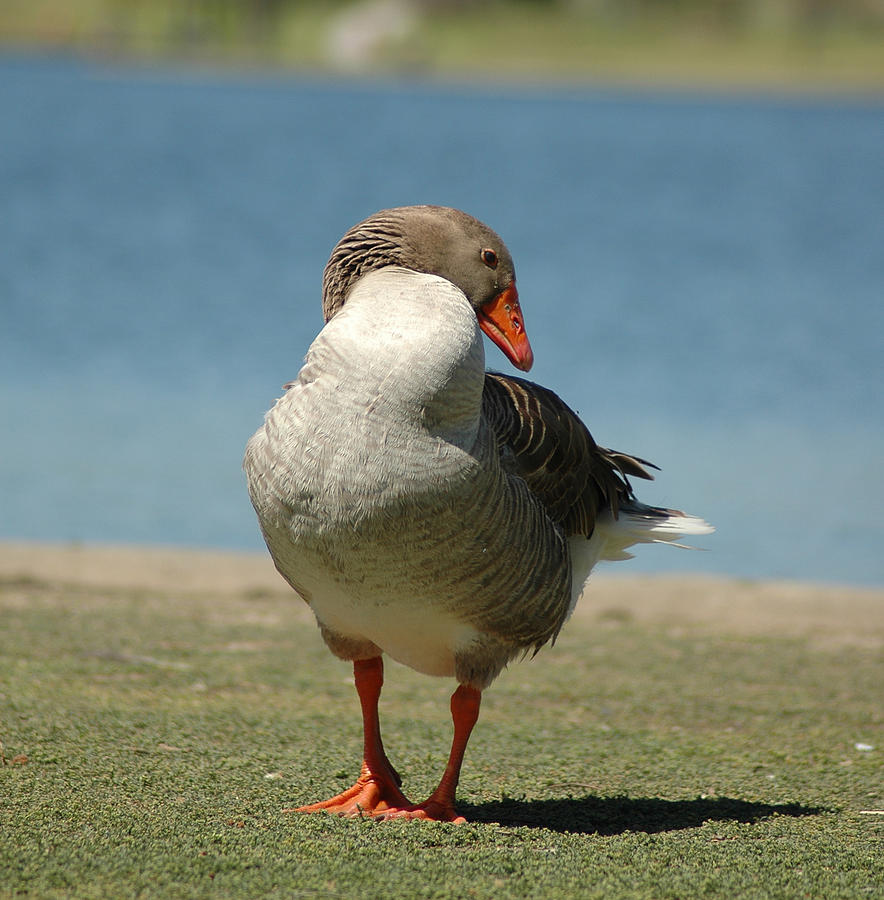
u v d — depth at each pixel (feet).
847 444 75.92
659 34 469.16
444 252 24.54
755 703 34.47
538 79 432.25
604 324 108.06
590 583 51.72
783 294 122.21
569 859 20.61
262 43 452.76
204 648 37.78
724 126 312.91
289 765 27.02
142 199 167.53
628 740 30.71
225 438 73.67
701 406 83.76
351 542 21.70
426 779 27.07
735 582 52.24
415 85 409.08
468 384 21.81
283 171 202.28
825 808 25.46
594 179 211.82
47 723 28.50
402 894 18.44
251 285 118.62
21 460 67.67
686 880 19.53
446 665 24.09
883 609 47.91
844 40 473.67
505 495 22.54
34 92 316.40
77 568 50.21
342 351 21.80
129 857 19.47
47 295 109.91
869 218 172.24
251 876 18.90
